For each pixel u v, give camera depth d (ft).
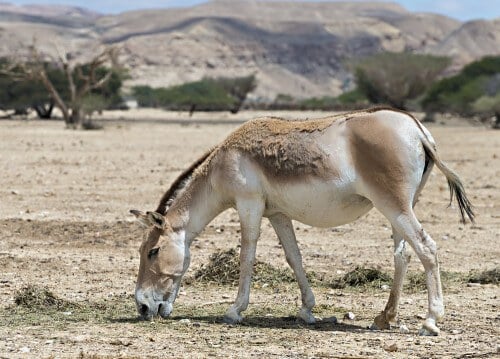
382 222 83.46
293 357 38.17
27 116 391.04
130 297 53.42
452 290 55.21
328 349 39.73
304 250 69.05
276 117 46.37
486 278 58.08
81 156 158.81
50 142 199.41
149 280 46.52
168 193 47.62
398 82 448.24
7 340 41.42
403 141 42.47
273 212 46.21
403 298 53.31
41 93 370.12
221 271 58.59
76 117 286.25
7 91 373.20
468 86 414.62
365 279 57.52
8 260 63.98
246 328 44.70
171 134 246.68
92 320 46.52
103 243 71.61
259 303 51.80
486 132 271.90
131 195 101.19
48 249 68.95
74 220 82.07
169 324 45.47
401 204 42.39
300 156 43.96
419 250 42.29
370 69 451.53
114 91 474.08
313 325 45.91
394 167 42.29
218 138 226.38
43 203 93.61
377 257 66.69
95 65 293.84
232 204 47.09
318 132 43.96
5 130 255.50
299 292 55.16
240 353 38.93
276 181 44.70
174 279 46.88
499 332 43.52
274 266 62.08
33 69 299.38
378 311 49.93
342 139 43.34
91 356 38.11
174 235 46.93
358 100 570.87
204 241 72.59
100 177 120.78
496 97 341.00
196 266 62.64
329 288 56.65
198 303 52.06
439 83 450.71
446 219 85.92
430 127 320.50
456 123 357.61
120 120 355.15
